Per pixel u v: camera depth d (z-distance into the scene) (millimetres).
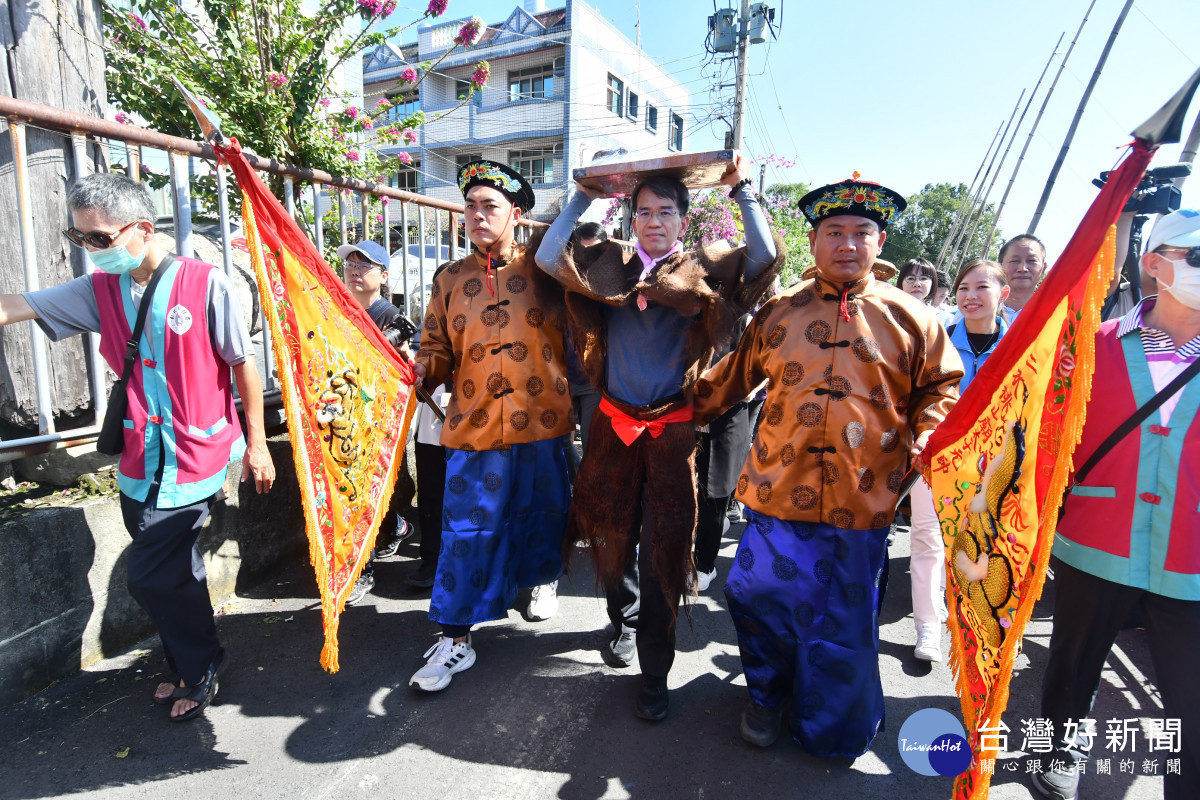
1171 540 1705
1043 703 2066
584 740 2289
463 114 21359
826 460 2080
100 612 2621
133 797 1983
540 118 20641
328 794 2021
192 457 2217
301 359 2146
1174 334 1737
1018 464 1612
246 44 4105
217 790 2021
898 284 4508
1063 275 1476
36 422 2686
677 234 2285
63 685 2475
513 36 20391
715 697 2564
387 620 3084
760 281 2219
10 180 2512
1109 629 1878
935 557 2863
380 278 3312
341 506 2311
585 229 2783
